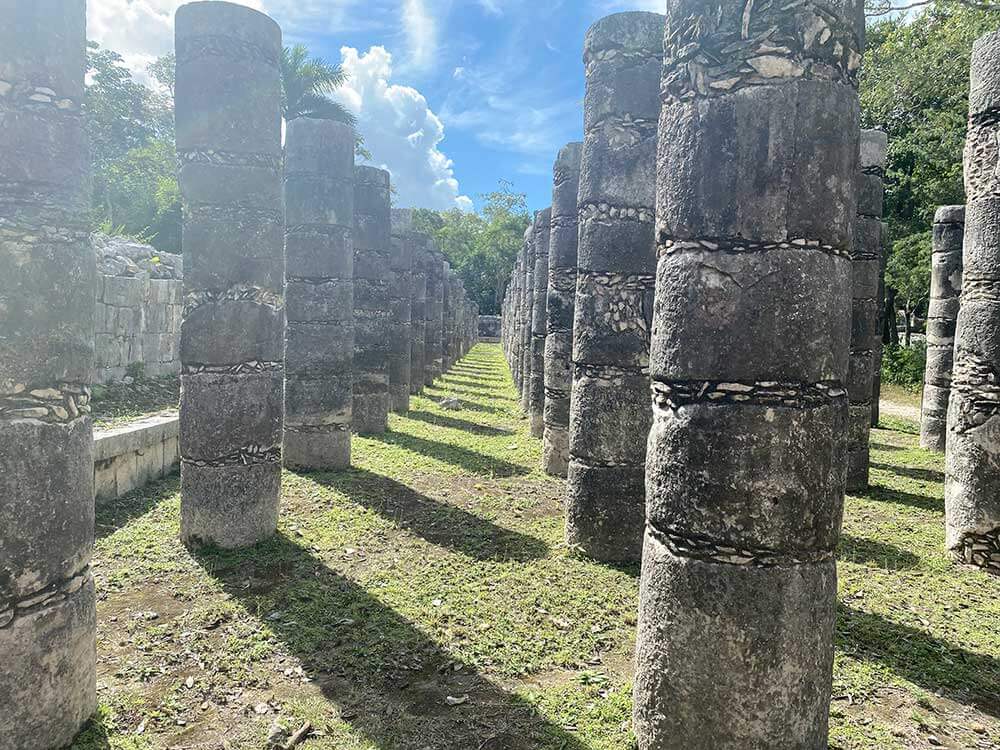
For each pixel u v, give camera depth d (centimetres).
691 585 354
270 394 711
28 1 352
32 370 349
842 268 358
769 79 349
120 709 411
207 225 679
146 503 832
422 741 388
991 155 689
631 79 678
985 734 407
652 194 677
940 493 980
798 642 343
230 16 680
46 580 355
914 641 516
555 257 1059
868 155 973
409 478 995
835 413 354
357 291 1325
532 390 1383
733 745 344
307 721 403
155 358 1384
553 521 804
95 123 3133
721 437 348
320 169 1009
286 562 652
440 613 548
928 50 1841
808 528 346
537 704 424
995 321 677
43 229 358
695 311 359
